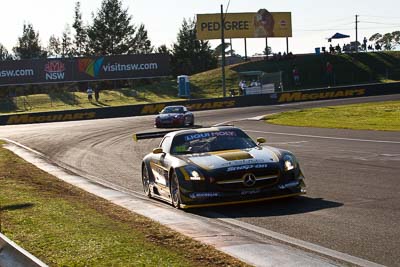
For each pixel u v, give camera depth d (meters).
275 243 13.60
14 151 44.38
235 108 89.44
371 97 91.12
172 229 15.34
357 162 27.75
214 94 122.69
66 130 64.38
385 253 12.05
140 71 123.50
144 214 18.19
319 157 30.91
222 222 16.72
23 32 198.00
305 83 128.50
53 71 119.12
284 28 134.62
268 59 137.62
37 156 40.41
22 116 83.94
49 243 13.88
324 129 50.72
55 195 22.33
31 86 162.50
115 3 178.50
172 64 177.88
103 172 31.45
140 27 183.62
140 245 13.19
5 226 16.34
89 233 14.71
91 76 120.88
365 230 14.24
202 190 18.17
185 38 179.12
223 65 96.50
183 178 18.55
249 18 133.12
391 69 135.25
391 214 15.93
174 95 121.75
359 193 19.61
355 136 42.22
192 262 11.52
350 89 94.88
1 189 23.73
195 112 85.75
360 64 136.00
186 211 18.80
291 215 16.86
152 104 89.00
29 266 12.19
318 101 91.62
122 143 47.47
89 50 183.75
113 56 121.88
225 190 18.12
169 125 63.12
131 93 124.19
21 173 29.98
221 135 20.89
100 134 57.34
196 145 20.45
